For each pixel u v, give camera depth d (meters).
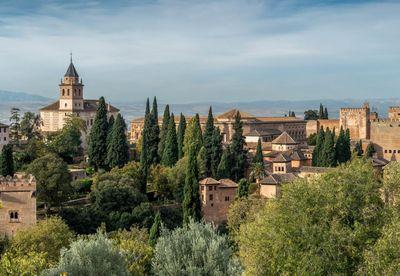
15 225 132.75
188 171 158.38
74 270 75.50
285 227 67.50
